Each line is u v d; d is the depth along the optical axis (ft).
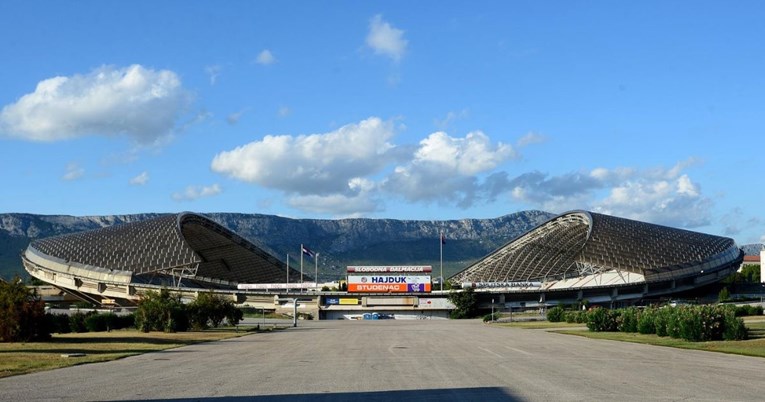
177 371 92.17
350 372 89.10
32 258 495.82
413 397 63.72
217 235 543.39
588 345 146.61
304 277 626.23
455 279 604.49
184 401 62.54
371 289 481.87
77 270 469.57
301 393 67.62
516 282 499.10
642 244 504.84
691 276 490.08
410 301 485.56
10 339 155.02
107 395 66.85
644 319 193.88
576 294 492.13
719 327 149.07
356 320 433.07
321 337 200.03
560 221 567.59
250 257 574.56
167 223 510.58
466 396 63.72
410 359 110.32
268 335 216.95
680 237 522.06
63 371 91.86
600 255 498.69
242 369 95.04
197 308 258.16
